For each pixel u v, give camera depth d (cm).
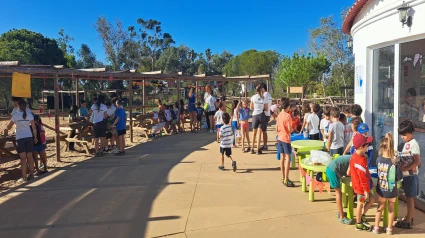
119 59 4303
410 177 409
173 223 446
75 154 986
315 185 520
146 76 1272
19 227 446
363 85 618
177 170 739
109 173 732
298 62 2642
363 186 397
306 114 809
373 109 608
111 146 1052
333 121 578
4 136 748
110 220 462
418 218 444
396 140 527
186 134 1375
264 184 621
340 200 437
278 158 755
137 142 1184
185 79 1513
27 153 702
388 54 556
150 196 562
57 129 878
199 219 458
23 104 693
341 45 2728
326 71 2686
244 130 929
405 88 515
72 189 618
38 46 3088
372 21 578
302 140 705
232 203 520
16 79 694
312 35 2822
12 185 684
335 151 572
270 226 431
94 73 1027
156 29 5781
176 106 1468
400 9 481
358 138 400
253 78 1762
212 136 1281
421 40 482
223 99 1439
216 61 6266
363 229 412
